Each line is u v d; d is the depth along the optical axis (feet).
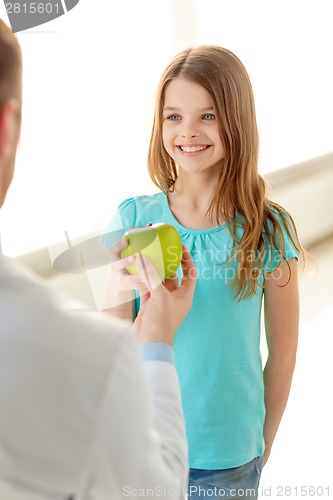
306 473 7.28
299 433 8.04
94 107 7.61
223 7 11.42
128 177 8.72
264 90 12.50
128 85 9.27
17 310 1.78
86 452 1.77
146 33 9.68
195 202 4.58
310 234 13.67
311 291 11.84
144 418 1.90
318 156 13.78
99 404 1.77
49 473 1.76
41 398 1.72
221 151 4.39
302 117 13.32
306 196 13.16
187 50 4.49
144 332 2.68
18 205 4.33
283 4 12.35
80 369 1.76
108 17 8.56
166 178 4.74
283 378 4.71
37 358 1.73
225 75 4.32
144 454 1.94
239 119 4.39
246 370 4.45
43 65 4.86
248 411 4.48
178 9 10.02
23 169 4.31
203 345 4.39
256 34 12.07
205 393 4.40
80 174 4.58
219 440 4.41
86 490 1.80
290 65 12.82
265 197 4.60
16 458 1.74
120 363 1.81
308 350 9.83
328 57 13.33
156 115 4.59
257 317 4.54
